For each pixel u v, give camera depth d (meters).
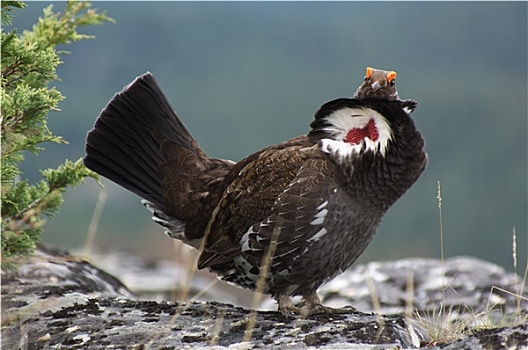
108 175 10.20
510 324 9.61
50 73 9.87
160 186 10.24
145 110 10.39
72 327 8.69
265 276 9.27
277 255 9.13
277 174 9.18
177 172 10.19
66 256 10.67
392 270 14.04
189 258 10.57
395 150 9.03
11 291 9.74
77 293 9.95
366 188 9.05
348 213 9.09
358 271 14.33
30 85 10.15
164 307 9.34
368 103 9.05
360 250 9.45
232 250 9.44
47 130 9.46
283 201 9.04
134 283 16.12
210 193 9.89
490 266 13.94
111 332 8.49
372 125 9.10
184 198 10.05
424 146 9.27
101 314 9.06
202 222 9.94
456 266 13.86
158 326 8.62
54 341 8.37
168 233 10.39
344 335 8.12
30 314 9.06
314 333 8.21
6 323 8.86
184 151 10.29
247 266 9.41
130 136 10.31
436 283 13.48
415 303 12.94
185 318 8.91
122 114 10.33
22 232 9.57
